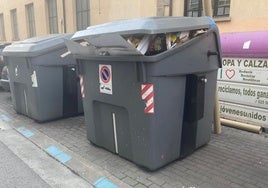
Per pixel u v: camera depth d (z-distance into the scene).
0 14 21.09
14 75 5.72
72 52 4.00
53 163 3.89
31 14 16.75
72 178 3.50
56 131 5.00
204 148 4.16
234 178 3.35
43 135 4.83
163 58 3.17
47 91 5.29
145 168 3.55
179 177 3.38
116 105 3.61
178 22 3.35
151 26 3.07
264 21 6.08
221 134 4.70
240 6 6.46
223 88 5.11
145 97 3.24
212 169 3.56
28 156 4.12
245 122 4.90
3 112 6.32
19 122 5.58
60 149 4.24
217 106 4.59
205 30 3.79
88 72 3.91
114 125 3.79
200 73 3.71
